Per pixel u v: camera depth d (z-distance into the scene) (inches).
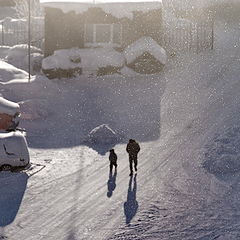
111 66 4426.7
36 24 5733.3
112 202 2139.5
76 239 1804.9
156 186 2320.4
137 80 4288.9
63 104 3804.1
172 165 2598.4
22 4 6407.5
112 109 3656.5
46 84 4025.6
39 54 4734.3
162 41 4849.9
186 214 2016.5
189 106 3592.5
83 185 2353.6
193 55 4886.8
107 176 2469.2
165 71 4458.7
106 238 1808.6
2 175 2504.9
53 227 1905.8
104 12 4534.9
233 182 2370.8
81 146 2997.0
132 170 2474.2
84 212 2041.1
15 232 1863.9
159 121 3353.8
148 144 2947.8
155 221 1948.8
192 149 2817.4
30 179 2445.9
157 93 3919.8
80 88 4165.8
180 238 1812.3
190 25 5132.9
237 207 2085.4
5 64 4362.7
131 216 1994.3
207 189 2282.2
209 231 1868.8
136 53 4416.8
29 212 2047.2
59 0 4571.9
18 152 2541.8
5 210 2068.2
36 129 3346.5
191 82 4119.1
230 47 5182.1
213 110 3481.8
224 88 3927.2
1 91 3836.1
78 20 4527.6
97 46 4589.1
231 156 2605.8
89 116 3558.1
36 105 3604.8
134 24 4589.1
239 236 1825.8
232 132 3004.4
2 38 5580.7
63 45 4554.6
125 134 3166.8
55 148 2972.4
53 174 2516.0
